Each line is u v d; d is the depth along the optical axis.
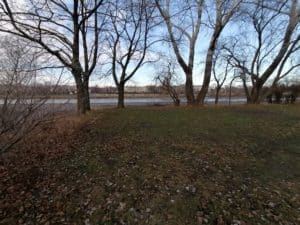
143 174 5.30
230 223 3.72
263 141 7.61
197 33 17.94
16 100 4.77
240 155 6.39
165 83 25.83
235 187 4.72
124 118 11.90
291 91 26.89
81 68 12.27
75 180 5.25
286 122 10.51
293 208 4.03
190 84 18.41
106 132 8.99
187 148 6.88
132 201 4.34
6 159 6.37
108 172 5.51
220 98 46.72
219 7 16.52
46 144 7.50
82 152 6.95
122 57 18.91
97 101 33.78
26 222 3.94
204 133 8.52
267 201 4.23
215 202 4.23
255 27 21.08
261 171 5.45
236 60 22.91
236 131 8.81
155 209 4.11
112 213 4.05
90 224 3.82
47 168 5.98
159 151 6.70
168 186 4.76
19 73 5.61
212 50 17.75
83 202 4.39
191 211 4.03
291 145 7.27
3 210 4.27
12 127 4.80
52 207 4.30
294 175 5.25
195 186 4.75
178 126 9.73
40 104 5.12
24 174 5.70
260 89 21.25
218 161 5.97
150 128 9.43
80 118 10.90
